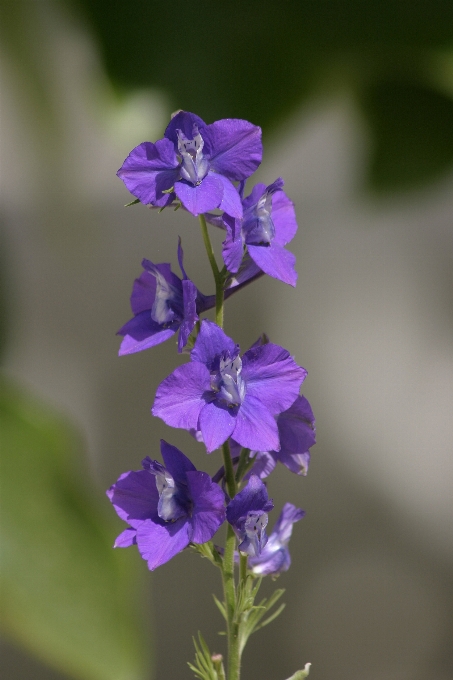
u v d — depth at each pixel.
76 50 0.74
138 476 0.67
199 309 0.67
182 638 1.11
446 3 0.73
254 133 0.65
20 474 0.66
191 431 0.69
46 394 1.11
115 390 1.15
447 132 0.80
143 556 0.66
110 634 0.66
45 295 1.08
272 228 0.67
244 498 0.65
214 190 0.65
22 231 0.99
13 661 1.01
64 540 0.66
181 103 0.74
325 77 0.76
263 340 0.67
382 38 0.74
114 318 1.13
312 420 0.68
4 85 0.75
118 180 1.01
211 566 1.13
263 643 1.14
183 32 0.74
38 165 0.77
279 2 0.74
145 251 1.12
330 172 1.14
